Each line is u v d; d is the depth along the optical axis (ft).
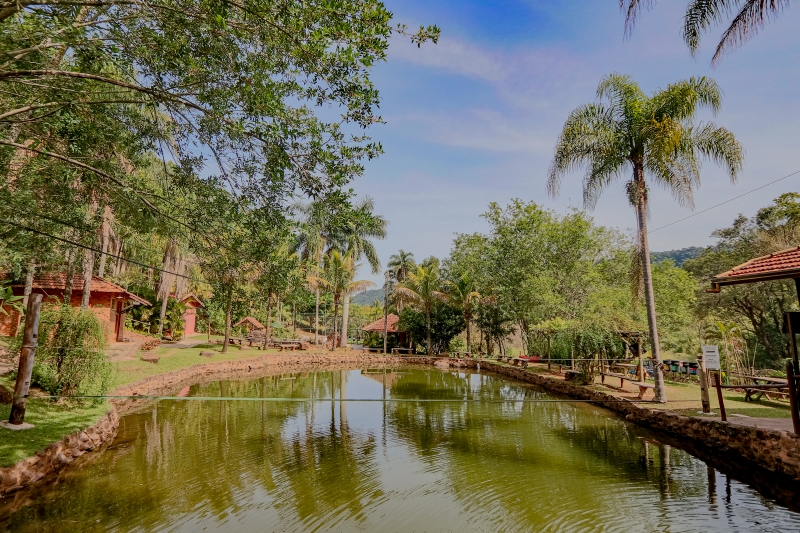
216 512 19.76
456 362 96.22
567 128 45.27
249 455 28.37
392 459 28.17
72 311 32.50
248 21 17.12
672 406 38.78
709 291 29.45
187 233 23.18
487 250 95.71
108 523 18.30
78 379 31.48
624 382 55.62
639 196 43.29
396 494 22.33
